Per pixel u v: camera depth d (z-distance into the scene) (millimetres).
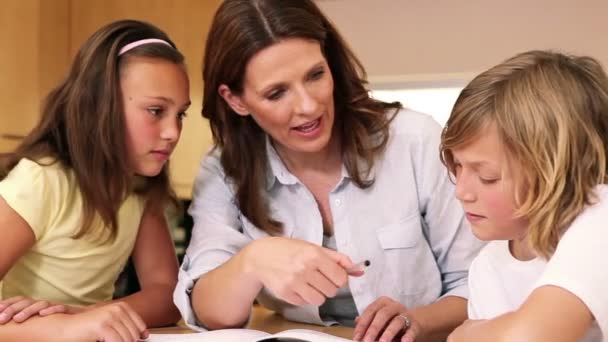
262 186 1118
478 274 877
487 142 725
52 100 1049
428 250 1107
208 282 970
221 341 835
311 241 1102
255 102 990
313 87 965
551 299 639
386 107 1136
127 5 2719
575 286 636
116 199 1023
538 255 745
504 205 732
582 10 2682
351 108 1081
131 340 837
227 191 1134
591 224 680
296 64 947
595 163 711
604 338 642
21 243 964
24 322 861
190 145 2650
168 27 2682
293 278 850
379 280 1084
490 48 2793
